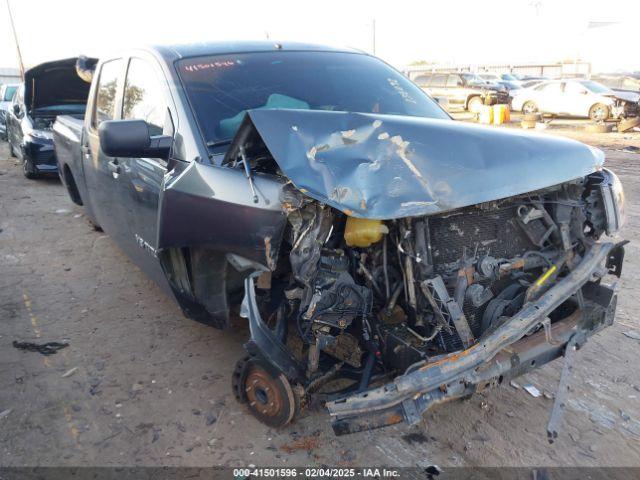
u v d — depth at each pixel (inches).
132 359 154.9
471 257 113.3
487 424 125.4
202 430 125.1
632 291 192.2
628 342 159.0
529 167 110.2
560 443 119.0
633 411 129.2
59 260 231.6
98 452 119.1
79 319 179.0
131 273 215.9
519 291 116.7
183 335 167.3
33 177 397.1
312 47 170.4
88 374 147.9
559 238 123.5
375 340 112.1
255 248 107.3
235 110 136.9
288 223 106.1
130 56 170.4
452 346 106.1
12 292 200.5
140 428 126.3
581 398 134.3
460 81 1000.2
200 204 115.3
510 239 119.6
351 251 110.5
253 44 163.6
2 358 156.1
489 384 101.7
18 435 124.6
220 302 124.4
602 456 115.0
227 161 118.2
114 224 179.3
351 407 97.0
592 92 799.1
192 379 144.6
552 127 740.7
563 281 113.9
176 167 129.9
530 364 107.7
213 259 120.9
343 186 99.0
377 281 112.3
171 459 116.6
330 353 118.3
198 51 153.7
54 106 390.9
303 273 103.8
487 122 797.2
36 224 284.0
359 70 164.9
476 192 102.0
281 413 117.7
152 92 150.9
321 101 147.1
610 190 127.6
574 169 117.8
